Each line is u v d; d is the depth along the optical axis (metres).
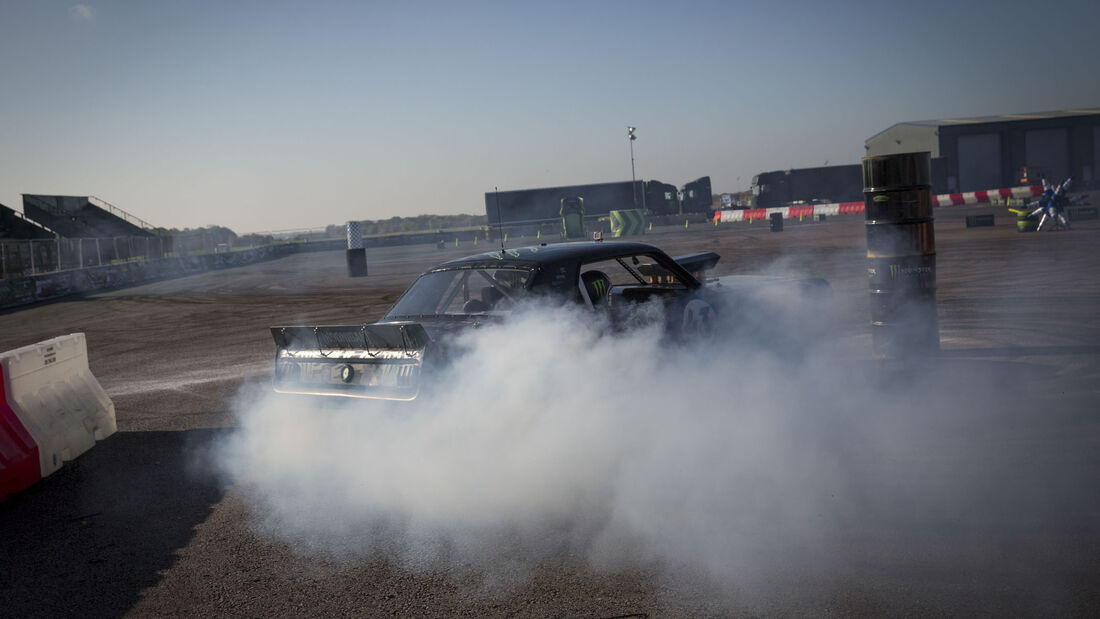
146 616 2.96
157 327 13.98
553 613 2.78
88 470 4.96
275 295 19.73
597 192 54.12
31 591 3.23
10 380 4.76
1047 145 58.44
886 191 6.18
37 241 26.48
